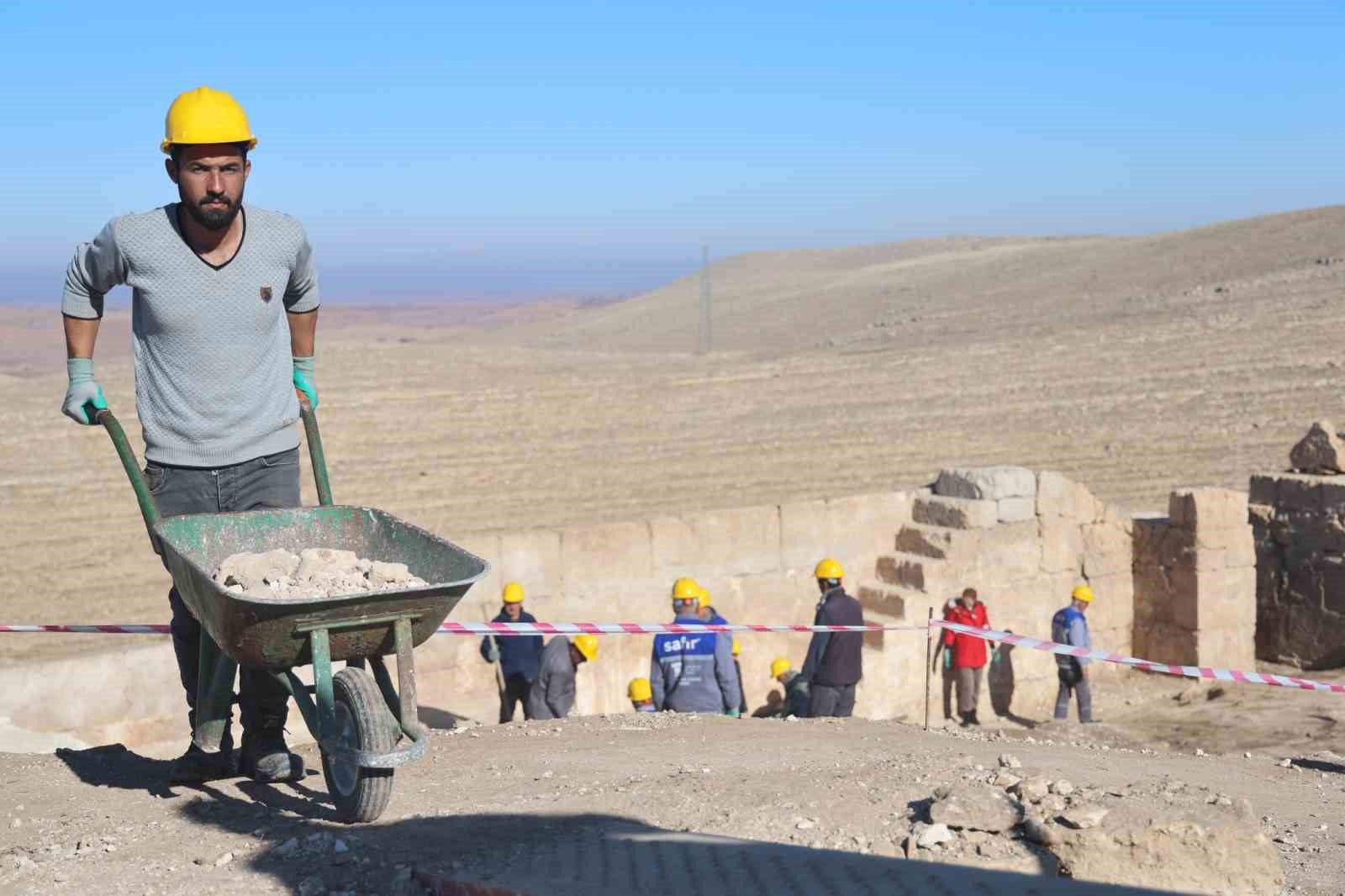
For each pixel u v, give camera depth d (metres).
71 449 28.03
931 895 3.54
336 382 35.81
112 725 10.05
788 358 42.78
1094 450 28.64
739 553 13.79
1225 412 31.14
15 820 5.34
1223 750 11.05
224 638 4.67
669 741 7.59
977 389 36.03
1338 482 14.46
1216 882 4.21
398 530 5.41
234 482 5.37
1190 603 14.33
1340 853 5.02
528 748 7.14
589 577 13.09
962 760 6.34
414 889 4.25
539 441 30.67
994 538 14.05
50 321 120.75
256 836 4.85
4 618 18.98
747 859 4.09
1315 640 14.62
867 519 14.41
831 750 7.26
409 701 4.72
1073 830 4.30
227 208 5.01
